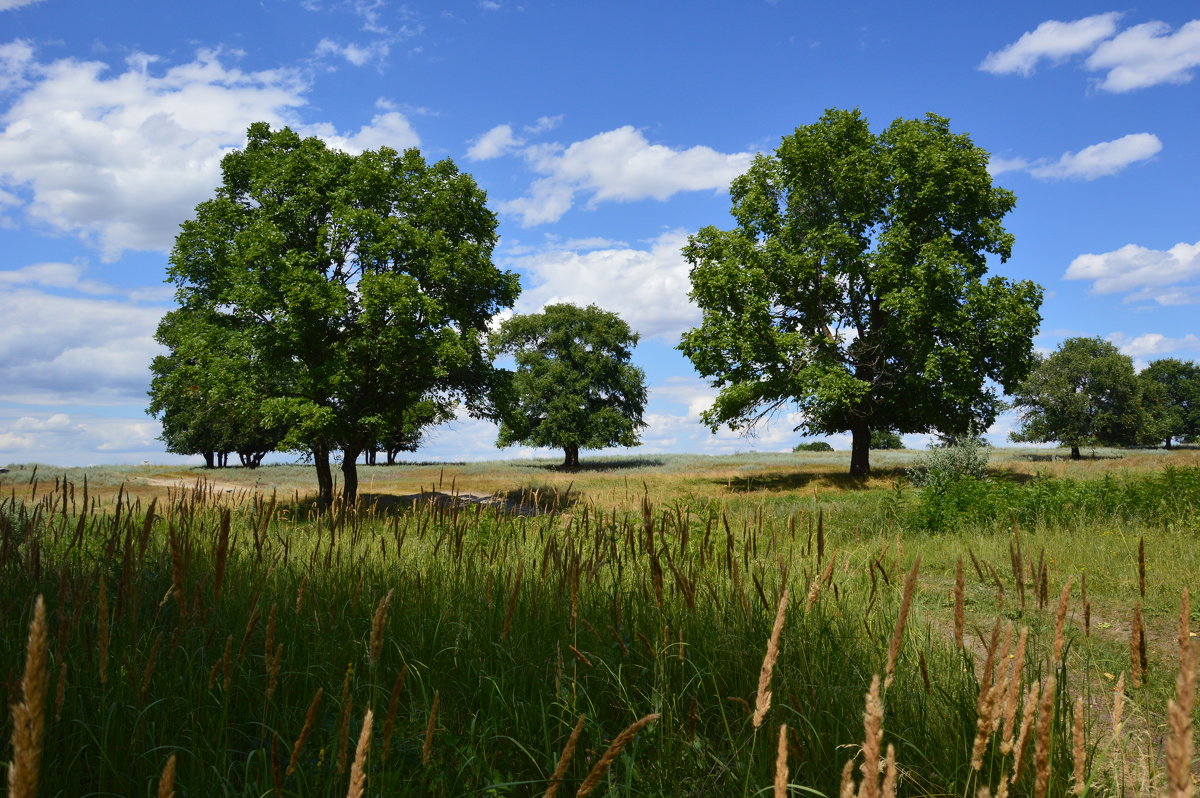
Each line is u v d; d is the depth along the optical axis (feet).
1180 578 26.32
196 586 9.61
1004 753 5.54
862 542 36.76
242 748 9.64
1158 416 206.39
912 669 11.76
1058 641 6.31
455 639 12.34
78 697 9.34
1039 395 165.37
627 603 14.03
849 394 94.99
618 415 166.61
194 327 73.41
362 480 121.19
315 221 75.51
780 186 108.17
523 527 24.47
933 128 103.96
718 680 11.26
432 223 79.05
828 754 9.33
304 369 70.28
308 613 12.75
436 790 8.68
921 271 91.66
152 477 111.55
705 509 27.78
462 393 85.71
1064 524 40.98
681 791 8.85
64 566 10.98
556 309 174.19
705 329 103.35
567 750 4.90
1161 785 9.47
